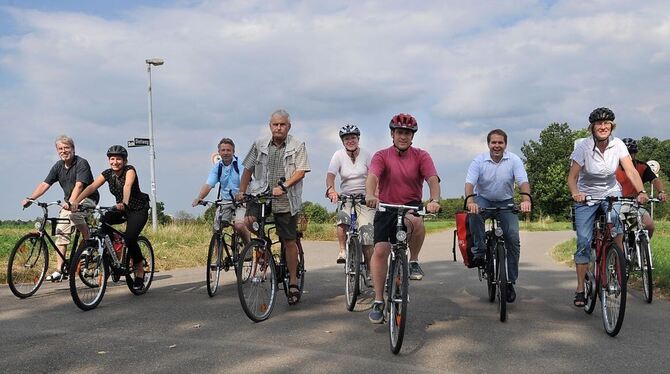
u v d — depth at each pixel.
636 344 5.36
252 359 4.84
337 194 7.60
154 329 5.88
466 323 6.20
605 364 4.76
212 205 8.45
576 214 6.77
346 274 7.14
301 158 6.95
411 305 7.19
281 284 7.53
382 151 5.92
